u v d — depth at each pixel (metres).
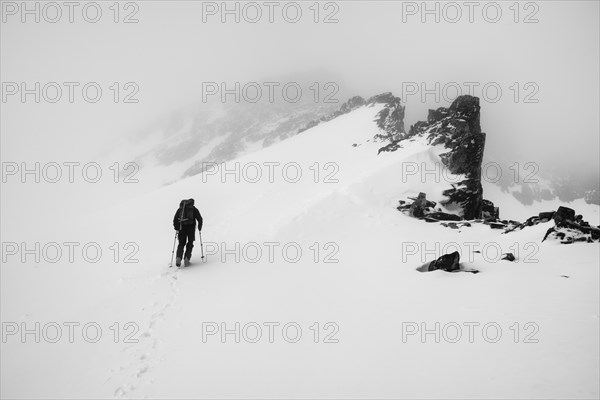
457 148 20.83
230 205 23.47
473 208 19.28
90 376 6.26
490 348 6.08
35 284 11.84
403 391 5.23
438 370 5.66
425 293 8.77
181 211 12.04
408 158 20.34
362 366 6.01
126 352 6.95
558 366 5.34
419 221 15.91
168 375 6.14
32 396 5.84
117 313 8.63
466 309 7.66
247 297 9.17
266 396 5.41
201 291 9.71
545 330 6.41
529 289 8.27
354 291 9.33
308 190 21.48
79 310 9.06
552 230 11.41
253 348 6.84
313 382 5.68
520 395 4.81
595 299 7.39
